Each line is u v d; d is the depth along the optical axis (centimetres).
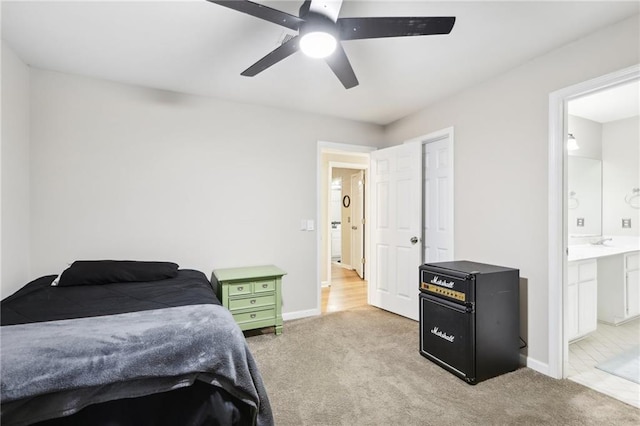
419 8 172
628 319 330
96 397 116
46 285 214
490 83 263
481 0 165
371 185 396
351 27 145
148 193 281
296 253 348
